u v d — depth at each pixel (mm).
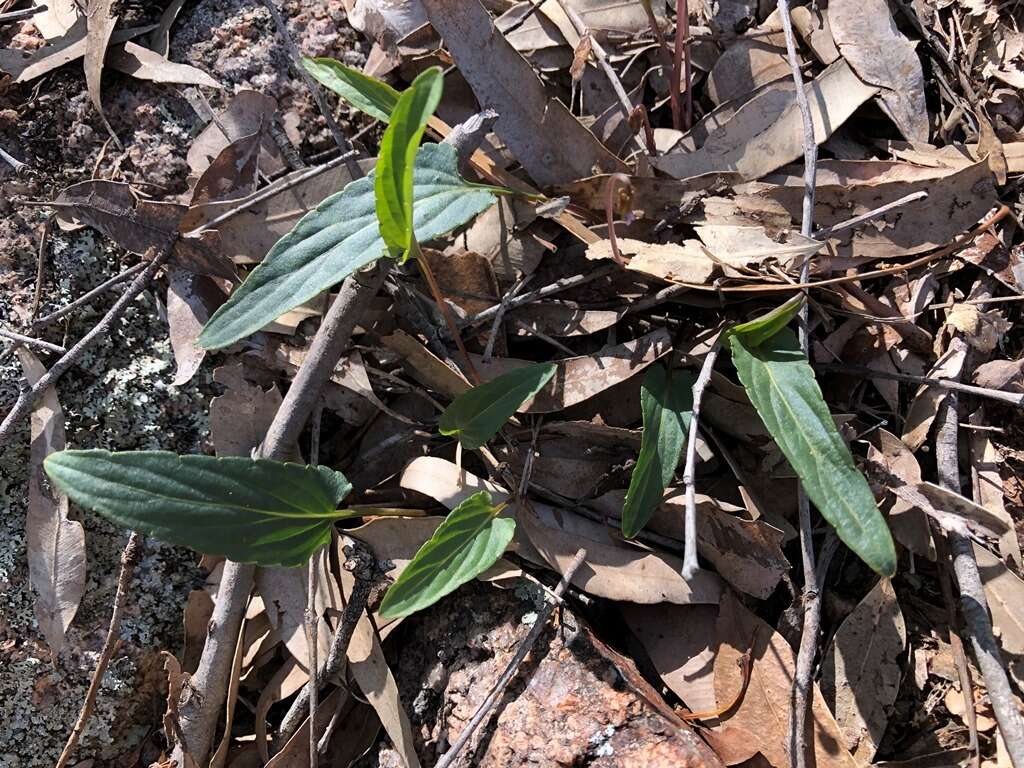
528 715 193
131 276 225
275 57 246
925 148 229
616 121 234
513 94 221
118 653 219
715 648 201
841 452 182
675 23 245
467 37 215
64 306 226
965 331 215
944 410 213
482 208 195
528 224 221
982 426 214
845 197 218
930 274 223
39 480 216
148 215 223
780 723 191
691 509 178
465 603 211
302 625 212
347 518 224
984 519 197
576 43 241
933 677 199
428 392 226
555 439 215
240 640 212
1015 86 238
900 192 217
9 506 218
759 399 188
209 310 227
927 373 219
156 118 239
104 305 228
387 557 209
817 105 230
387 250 184
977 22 244
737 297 214
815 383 191
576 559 203
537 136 224
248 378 223
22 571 216
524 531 207
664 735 185
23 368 220
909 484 205
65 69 242
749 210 219
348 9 251
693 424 190
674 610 208
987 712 195
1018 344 224
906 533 207
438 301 198
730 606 202
